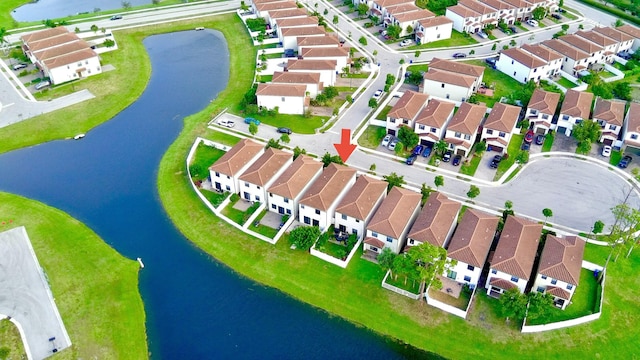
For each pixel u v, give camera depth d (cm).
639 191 9619
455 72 12719
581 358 6800
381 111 11994
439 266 7206
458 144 10412
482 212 8506
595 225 8306
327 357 6975
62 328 7169
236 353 7038
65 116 12062
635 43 14375
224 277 8119
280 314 7538
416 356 6956
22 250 8450
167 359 6969
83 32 16000
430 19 15200
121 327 7281
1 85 13250
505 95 12531
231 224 8931
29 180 10231
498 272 7419
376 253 8312
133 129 11788
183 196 9638
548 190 9619
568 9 17388
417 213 8819
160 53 15288
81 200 9694
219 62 14750
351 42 15225
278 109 11956
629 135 10488
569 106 11112
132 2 19450
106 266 8250
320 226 8738
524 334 7069
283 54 14438
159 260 8419
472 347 6962
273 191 8881
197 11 17712
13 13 18688
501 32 15775
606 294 7575
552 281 7331
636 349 6919
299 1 18225
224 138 11144
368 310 7494
